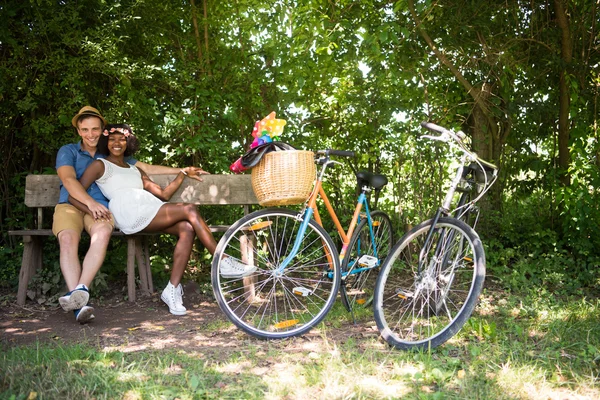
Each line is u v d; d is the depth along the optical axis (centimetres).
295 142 592
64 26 500
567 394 251
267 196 344
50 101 531
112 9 505
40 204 473
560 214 575
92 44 485
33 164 562
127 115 532
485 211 582
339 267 366
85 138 432
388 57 552
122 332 362
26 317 404
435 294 347
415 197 577
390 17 558
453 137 339
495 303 425
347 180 598
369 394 250
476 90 589
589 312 386
